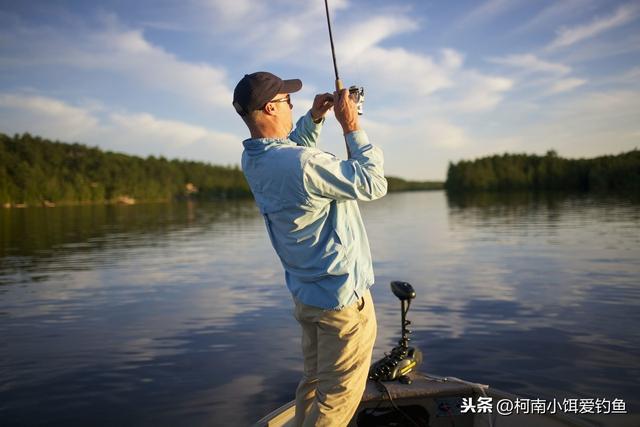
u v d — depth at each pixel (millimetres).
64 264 12797
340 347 1933
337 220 1896
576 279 8594
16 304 7988
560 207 33750
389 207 46031
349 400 1970
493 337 5508
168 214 45531
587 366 4570
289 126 2031
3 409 3988
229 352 5312
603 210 28297
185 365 4941
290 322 6488
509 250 12867
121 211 54281
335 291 1883
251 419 3744
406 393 2859
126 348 5535
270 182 1862
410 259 11852
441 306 7031
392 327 6039
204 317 6863
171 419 3760
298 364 4902
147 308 7516
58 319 6945
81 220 36438
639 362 4641
